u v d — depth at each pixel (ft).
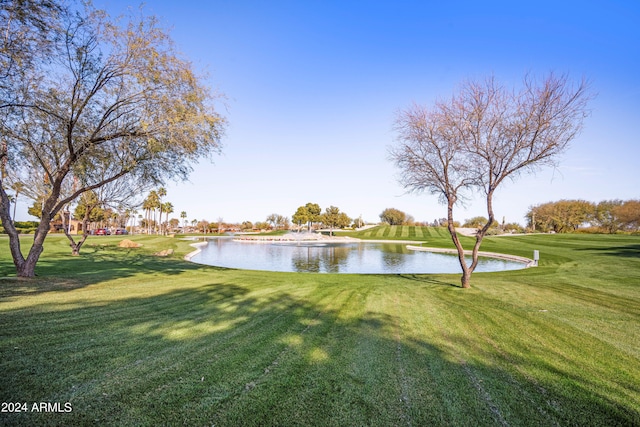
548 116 32.73
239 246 143.13
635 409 11.81
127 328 19.21
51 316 21.08
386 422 10.53
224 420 10.35
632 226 175.52
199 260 83.20
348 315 23.81
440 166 39.73
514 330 20.74
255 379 13.14
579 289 35.83
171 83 32.99
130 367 13.88
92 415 10.36
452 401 11.93
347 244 163.43
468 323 22.22
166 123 33.12
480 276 48.24
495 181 36.17
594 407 11.87
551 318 23.62
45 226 36.45
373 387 12.78
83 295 28.22
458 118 36.35
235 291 32.50
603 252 83.35
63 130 32.94
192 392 11.97
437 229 260.01
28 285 31.81
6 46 24.86
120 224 271.28
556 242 122.11
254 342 17.42
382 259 90.12
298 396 11.94
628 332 20.56
